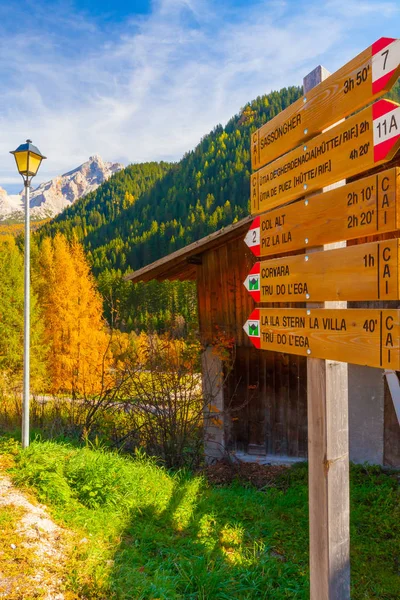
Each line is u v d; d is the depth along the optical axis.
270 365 8.23
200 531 4.49
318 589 2.45
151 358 7.66
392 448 7.17
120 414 8.05
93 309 28.14
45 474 4.53
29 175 5.73
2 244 42.72
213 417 7.83
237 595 3.40
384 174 1.92
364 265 2.04
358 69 2.12
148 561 3.66
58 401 8.94
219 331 8.28
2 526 3.61
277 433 8.18
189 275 10.30
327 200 2.33
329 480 2.40
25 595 2.89
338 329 2.22
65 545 3.59
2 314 28.95
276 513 5.47
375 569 4.38
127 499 4.62
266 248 2.99
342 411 2.46
